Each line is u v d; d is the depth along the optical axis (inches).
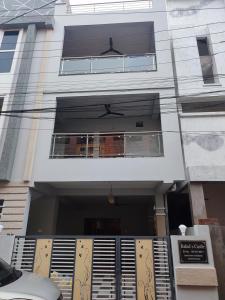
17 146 339.6
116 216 492.4
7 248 251.3
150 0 441.7
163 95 354.6
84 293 233.6
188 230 269.6
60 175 319.3
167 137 330.3
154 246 245.9
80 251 249.0
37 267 245.4
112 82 367.2
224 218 368.8
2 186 319.0
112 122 437.4
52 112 356.8
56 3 437.7
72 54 488.7
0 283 154.3
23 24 409.1
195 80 366.9
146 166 316.2
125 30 430.3
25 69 374.9
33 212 381.4
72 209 498.0
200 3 464.4
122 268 240.8
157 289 231.6
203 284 219.9
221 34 402.6
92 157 336.8
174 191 344.5
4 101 358.6
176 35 402.3
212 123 326.0
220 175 299.6
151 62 382.3
